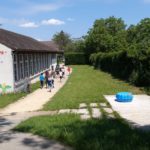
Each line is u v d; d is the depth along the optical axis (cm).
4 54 2689
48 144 1050
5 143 1102
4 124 1555
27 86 2844
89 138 1020
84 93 2547
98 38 7856
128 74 3409
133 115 1677
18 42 3422
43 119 1471
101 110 1838
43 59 4778
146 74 2864
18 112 1895
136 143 952
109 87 2919
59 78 4044
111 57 4484
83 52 8406
